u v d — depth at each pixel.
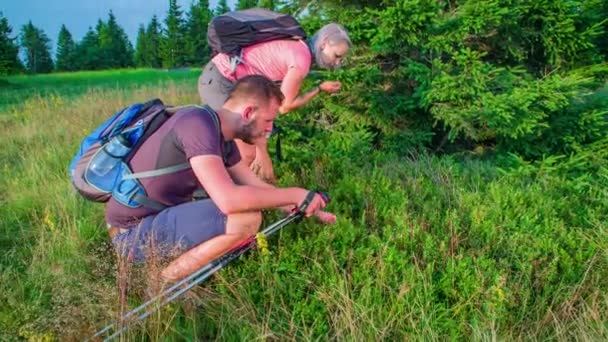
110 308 2.49
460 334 2.63
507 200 3.81
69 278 2.75
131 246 2.79
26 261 3.27
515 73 5.54
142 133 2.74
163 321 2.50
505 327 2.67
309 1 5.68
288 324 2.62
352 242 3.15
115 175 2.75
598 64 5.39
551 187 4.22
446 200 3.92
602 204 4.00
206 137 2.60
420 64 5.12
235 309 2.64
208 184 2.58
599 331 2.62
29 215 4.09
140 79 25.80
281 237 3.10
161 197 2.81
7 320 2.48
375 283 2.83
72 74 43.62
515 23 5.11
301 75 3.60
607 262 3.14
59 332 2.35
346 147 5.07
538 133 4.87
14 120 8.40
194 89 10.73
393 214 3.49
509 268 3.06
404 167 4.62
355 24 5.25
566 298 2.82
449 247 3.17
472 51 5.30
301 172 4.36
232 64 3.65
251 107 2.70
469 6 4.86
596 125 5.06
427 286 2.78
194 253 2.74
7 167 5.35
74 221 3.54
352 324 2.49
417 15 4.81
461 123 4.91
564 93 4.77
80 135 6.42
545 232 3.42
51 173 4.91
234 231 2.73
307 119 5.68
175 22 64.25
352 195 3.84
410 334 2.56
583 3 5.34
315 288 2.81
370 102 5.32
